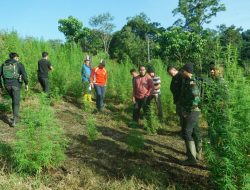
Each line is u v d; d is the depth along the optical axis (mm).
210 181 3266
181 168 3729
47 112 3357
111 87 7852
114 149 4246
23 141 3168
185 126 3738
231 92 2887
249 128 2793
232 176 2787
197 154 3934
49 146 3213
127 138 4402
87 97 6648
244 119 2805
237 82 2908
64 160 3684
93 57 10102
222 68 3041
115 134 4980
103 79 6457
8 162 3424
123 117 6078
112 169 3602
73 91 7449
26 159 3133
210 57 3328
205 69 3480
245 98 2830
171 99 6320
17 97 4855
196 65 3611
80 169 3494
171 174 3561
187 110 3693
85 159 3809
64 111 6047
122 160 3877
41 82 6496
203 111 3049
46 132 3258
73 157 3846
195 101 3510
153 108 5762
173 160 3982
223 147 2797
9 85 4836
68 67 8102
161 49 21578
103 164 3711
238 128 2791
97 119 5805
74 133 4785
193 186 3289
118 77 7910
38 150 3207
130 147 4059
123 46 30312
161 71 7527
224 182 2762
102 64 6430
